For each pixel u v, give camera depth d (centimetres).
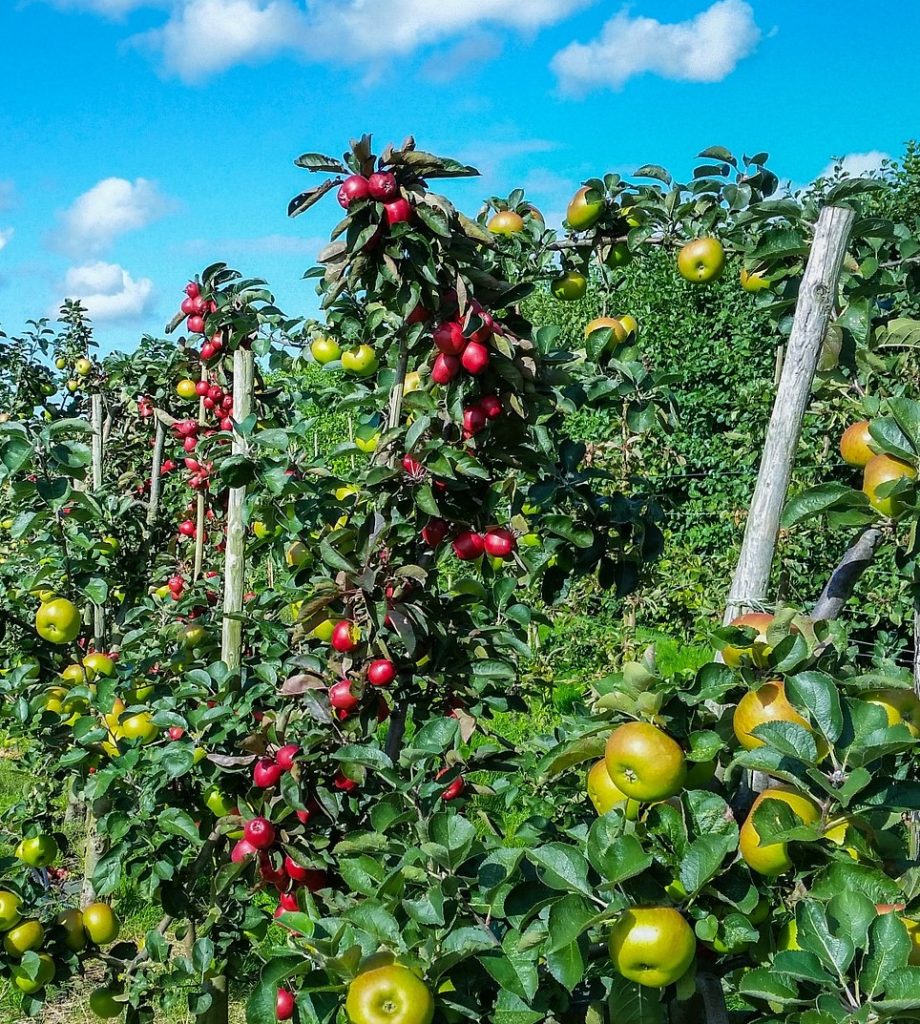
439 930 174
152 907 509
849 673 183
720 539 983
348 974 164
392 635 259
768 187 332
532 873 191
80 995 453
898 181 855
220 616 355
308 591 305
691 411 1088
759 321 1038
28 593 391
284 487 295
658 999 160
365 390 367
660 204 339
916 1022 142
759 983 150
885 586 648
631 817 172
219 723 304
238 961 338
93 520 366
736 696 173
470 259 257
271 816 262
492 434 272
